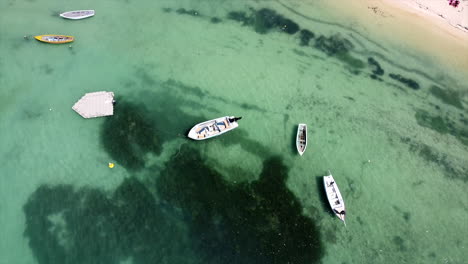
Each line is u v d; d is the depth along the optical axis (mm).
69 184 31531
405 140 37938
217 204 31734
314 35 46125
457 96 42281
